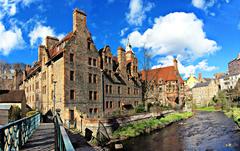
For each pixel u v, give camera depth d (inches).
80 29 1449.3
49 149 428.8
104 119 1143.0
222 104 3548.2
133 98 1995.6
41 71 1636.3
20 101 1505.9
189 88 5733.3
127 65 2097.7
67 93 1286.9
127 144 1056.2
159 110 1973.4
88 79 1466.5
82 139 970.1
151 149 964.6
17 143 399.2
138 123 1441.9
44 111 1533.0
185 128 1544.0
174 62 2989.7
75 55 1376.7
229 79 4436.5
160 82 2908.5
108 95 1654.8
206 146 1005.8
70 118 1268.5
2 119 1191.6
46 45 1749.5
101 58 1673.2
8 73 3892.7
